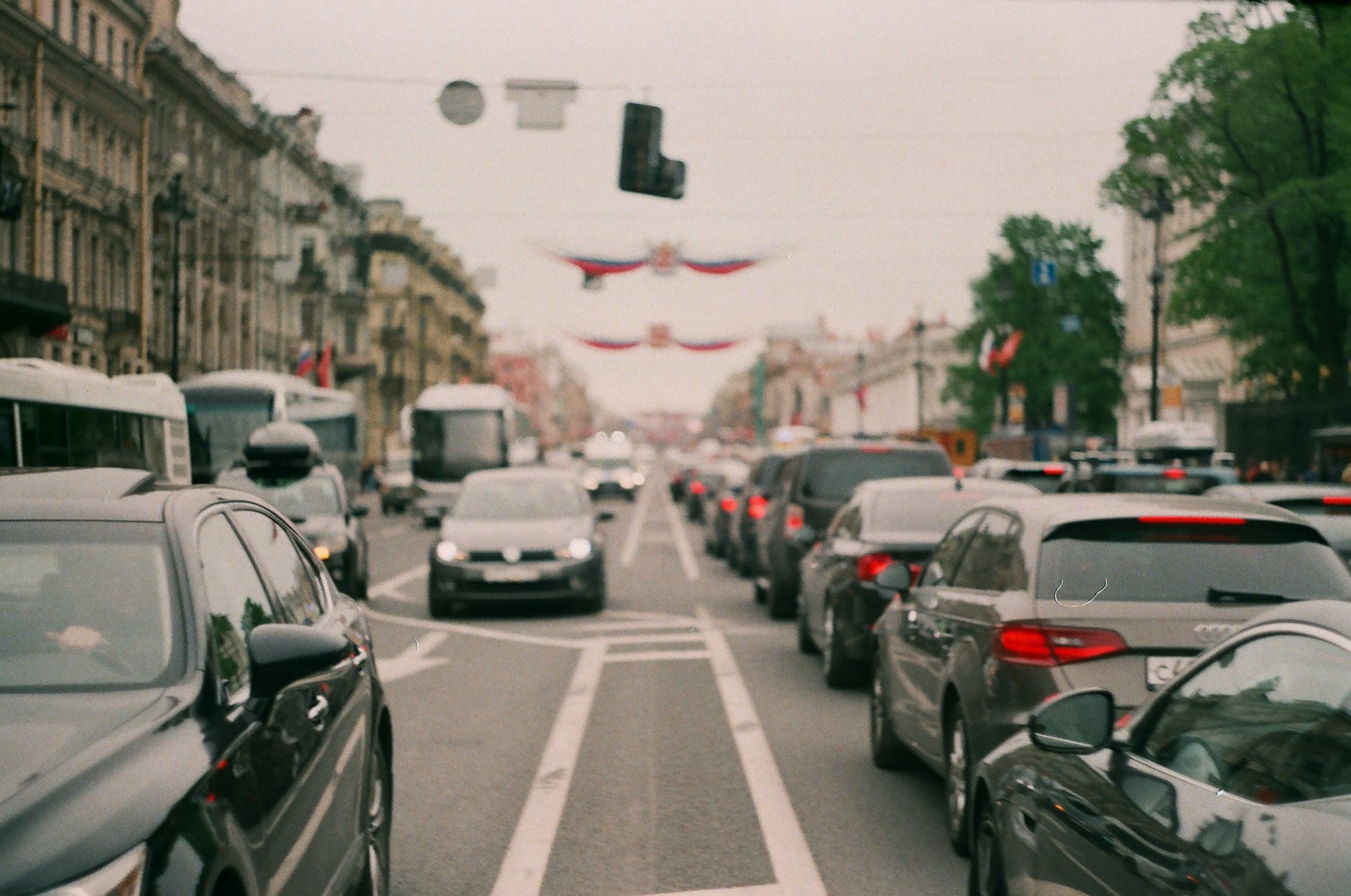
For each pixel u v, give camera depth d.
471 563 19.48
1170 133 40.94
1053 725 4.50
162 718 3.94
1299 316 41.72
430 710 11.98
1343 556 12.28
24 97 48.72
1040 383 75.38
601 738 10.71
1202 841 3.58
